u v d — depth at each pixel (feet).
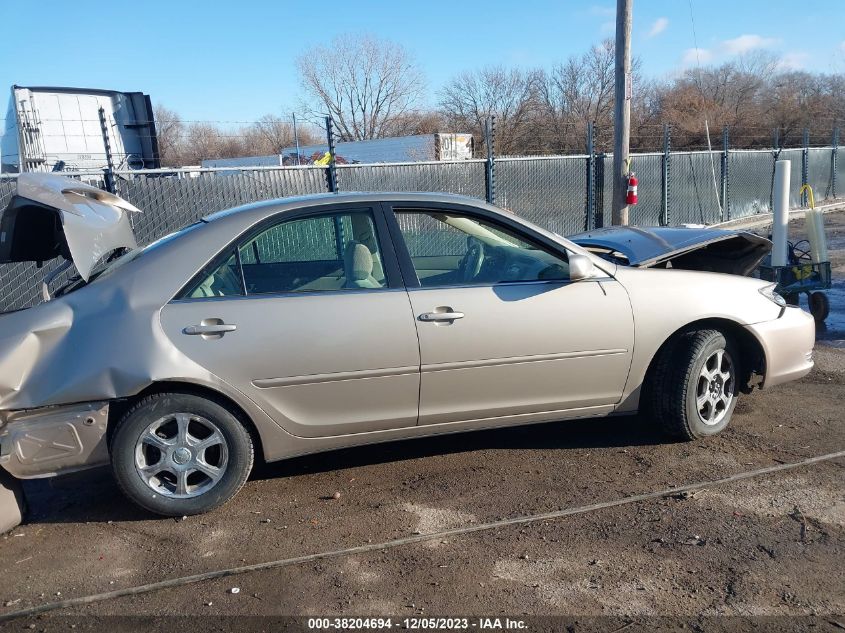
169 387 11.89
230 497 12.41
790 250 25.76
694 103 98.53
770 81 109.91
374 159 82.79
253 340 12.01
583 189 42.34
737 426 15.70
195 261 12.28
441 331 12.82
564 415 14.17
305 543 11.30
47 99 44.96
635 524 11.52
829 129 99.19
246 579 10.30
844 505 11.89
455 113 109.81
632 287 14.12
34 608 9.72
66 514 12.63
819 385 18.43
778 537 10.95
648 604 9.40
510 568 10.37
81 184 14.11
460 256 13.79
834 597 9.40
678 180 50.83
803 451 14.19
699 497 12.36
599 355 13.84
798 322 15.56
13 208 13.00
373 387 12.67
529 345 13.32
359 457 14.75
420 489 13.14
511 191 38.63
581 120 100.53
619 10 34.06
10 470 11.45
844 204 69.10
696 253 18.81
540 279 13.76
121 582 10.34
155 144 49.73
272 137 131.03
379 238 13.14
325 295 12.56
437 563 10.57
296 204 13.05
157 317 11.80
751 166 59.41
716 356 14.70
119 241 13.82
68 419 11.50
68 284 13.34
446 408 13.24
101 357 11.49
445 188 35.22
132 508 12.74
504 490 12.96
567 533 11.32
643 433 15.53
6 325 11.58
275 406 12.28
